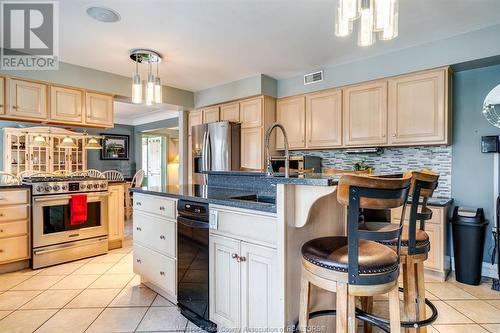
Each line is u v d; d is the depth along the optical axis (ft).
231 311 5.70
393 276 3.94
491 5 7.40
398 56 10.25
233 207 5.63
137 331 6.28
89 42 9.63
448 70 9.43
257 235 5.22
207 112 15.89
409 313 5.03
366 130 11.12
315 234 5.38
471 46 8.84
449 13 7.79
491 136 9.29
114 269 10.09
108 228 12.10
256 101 13.61
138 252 8.60
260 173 7.57
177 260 7.07
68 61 11.34
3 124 20.01
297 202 4.78
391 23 5.38
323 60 11.37
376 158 11.91
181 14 7.85
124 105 19.74
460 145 9.98
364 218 6.49
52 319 6.75
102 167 25.30
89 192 11.44
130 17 8.00
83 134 21.26
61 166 21.27
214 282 6.07
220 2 7.27
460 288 8.52
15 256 9.81
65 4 7.32
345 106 11.73
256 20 8.18
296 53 10.66
